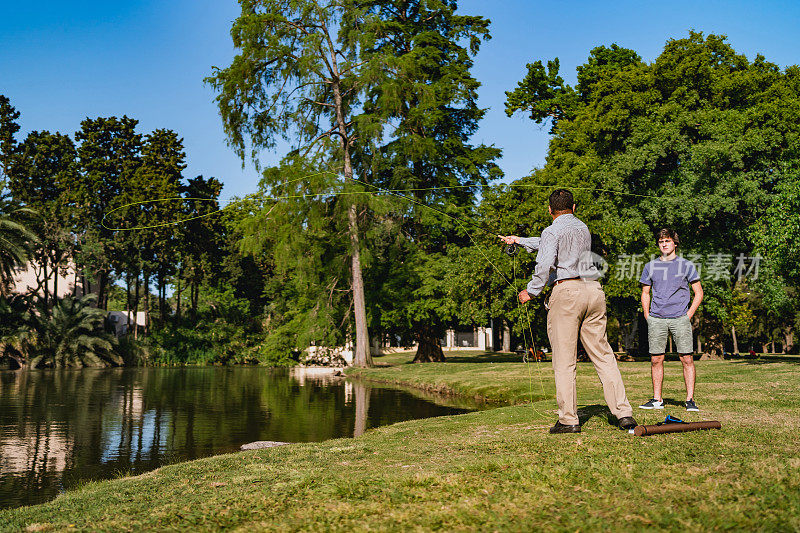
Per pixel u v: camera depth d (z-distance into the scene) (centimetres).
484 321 2553
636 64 2572
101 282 4972
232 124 2595
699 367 1559
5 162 4431
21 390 2006
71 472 695
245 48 2550
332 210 2653
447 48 3241
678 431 459
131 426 1087
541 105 3328
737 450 383
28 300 4309
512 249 535
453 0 3322
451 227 2944
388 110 2644
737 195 2128
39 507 400
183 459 769
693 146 2181
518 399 1281
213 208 5247
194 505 350
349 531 260
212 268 5544
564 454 401
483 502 291
